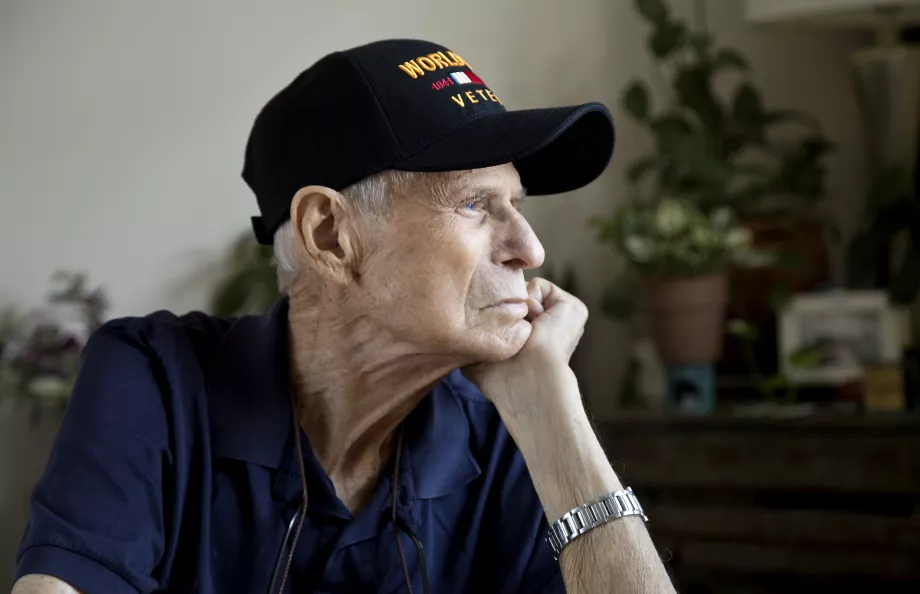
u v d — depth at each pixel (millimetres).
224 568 1009
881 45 2676
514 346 993
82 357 1038
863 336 2535
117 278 2760
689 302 2430
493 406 1135
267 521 1006
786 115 2770
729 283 2732
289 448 1017
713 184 2697
